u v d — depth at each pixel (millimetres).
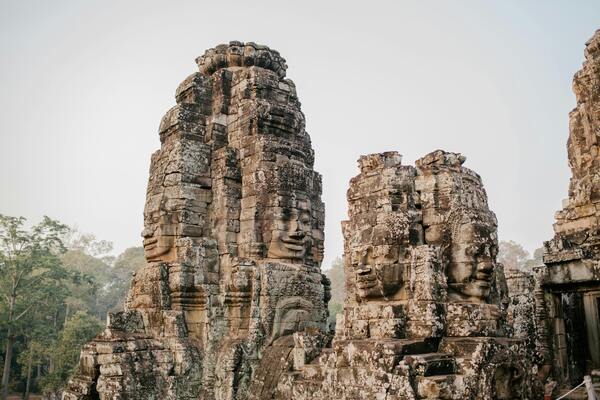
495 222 9141
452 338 7566
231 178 11695
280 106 12258
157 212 11672
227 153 11773
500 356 7172
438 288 7840
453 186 8500
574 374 12375
